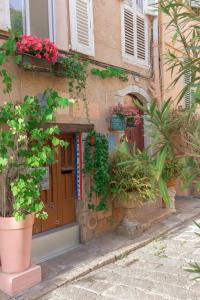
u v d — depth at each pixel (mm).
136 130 8047
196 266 2320
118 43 7215
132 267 5230
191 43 1963
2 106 4641
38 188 4371
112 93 6961
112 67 6883
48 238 5586
